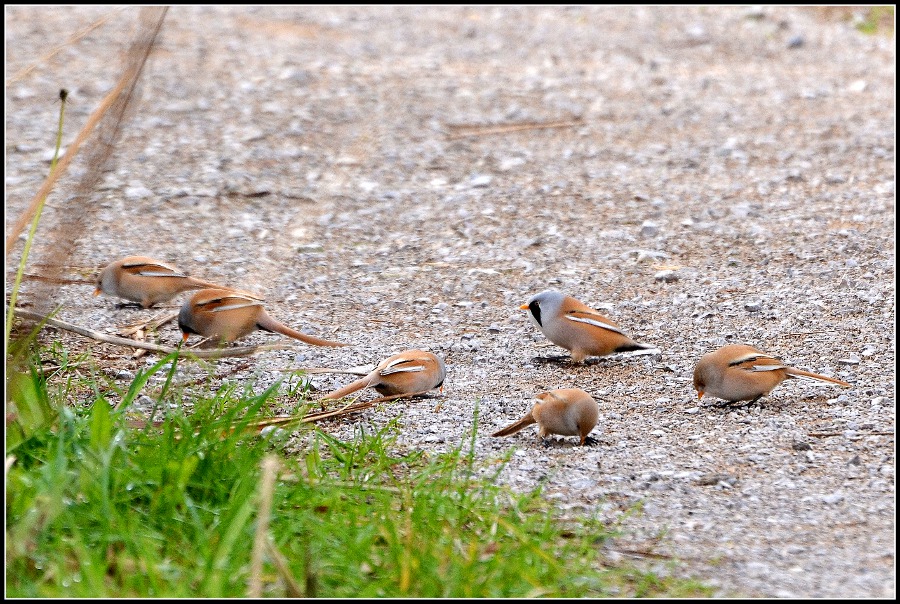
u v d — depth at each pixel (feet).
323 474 26.73
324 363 37.50
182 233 51.88
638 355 38.32
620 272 46.68
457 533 24.14
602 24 93.50
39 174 57.98
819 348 37.68
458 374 36.81
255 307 37.27
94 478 24.44
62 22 88.99
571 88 75.77
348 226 53.11
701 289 44.24
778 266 46.44
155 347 34.60
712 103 71.92
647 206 54.70
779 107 70.59
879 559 23.43
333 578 22.39
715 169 59.93
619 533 24.31
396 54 85.10
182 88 74.84
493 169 60.90
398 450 29.96
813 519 25.55
